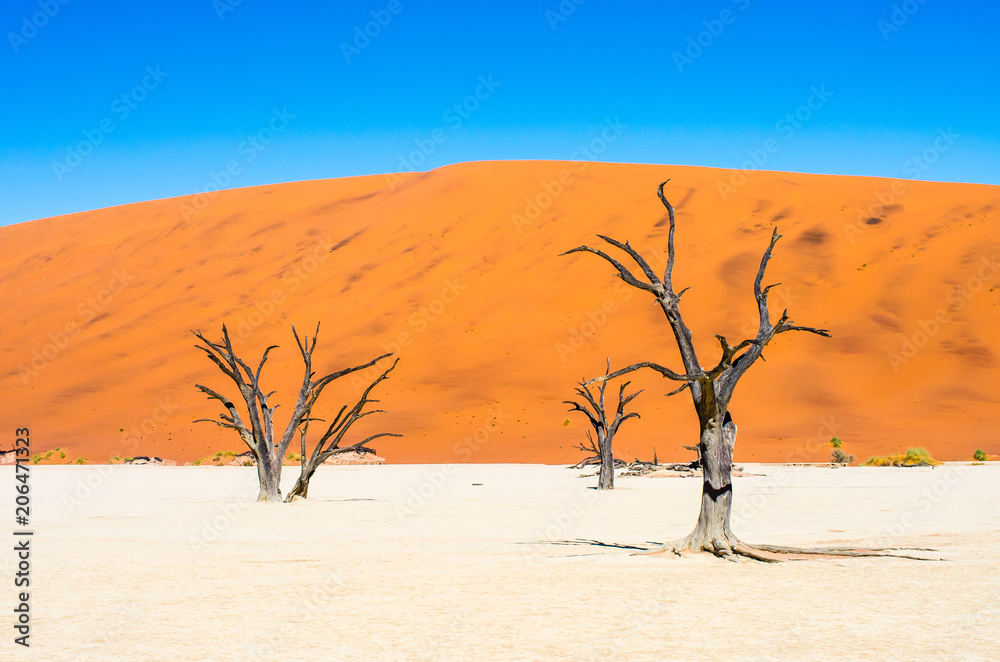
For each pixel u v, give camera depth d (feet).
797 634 26.30
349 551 47.91
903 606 30.63
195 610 30.86
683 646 24.88
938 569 39.19
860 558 42.88
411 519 68.28
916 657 23.36
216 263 361.51
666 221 321.93
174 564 42.88
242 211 408.46
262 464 89.15
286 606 31.55
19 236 438.81
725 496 44.37
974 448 177.27
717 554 43.21
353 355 264.72
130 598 33.32
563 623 28.22
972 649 24.23
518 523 64.64
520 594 33.68
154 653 24.54
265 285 331.36
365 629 27.53
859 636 25.95
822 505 78.18
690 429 202.80
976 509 73.05
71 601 32.71
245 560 44.27
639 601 31.96
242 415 239.50
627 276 44.86
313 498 94.32
